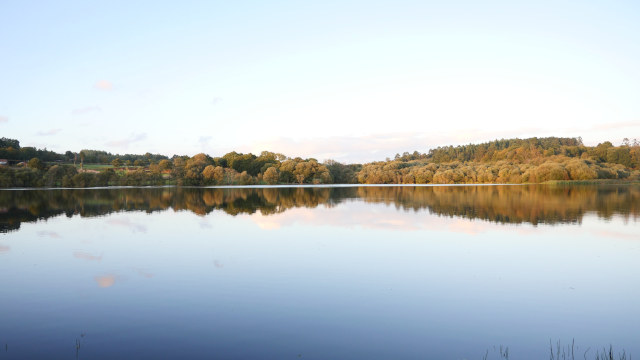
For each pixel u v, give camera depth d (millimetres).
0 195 70938
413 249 23000
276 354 10398
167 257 21109
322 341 11148
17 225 33125
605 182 119688
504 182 139875
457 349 10805
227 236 27469
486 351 10727
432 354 10516
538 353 10648
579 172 122812
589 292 15570
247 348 10727
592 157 165000
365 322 12477
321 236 27359
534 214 39656
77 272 18156
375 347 10836
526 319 12875
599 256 21422
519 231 29219
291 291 15367
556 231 29203
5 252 22438
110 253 22094
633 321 12781
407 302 14234
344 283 16453
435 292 15375
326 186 122938
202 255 21531
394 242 25109
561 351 10766
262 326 12125
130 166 155500
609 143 189250
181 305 13859
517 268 18938
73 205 51625
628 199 58375
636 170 143625
